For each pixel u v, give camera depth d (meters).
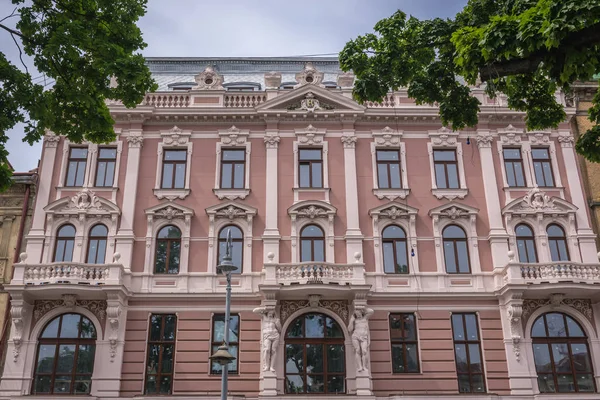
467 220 29.02
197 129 30.58
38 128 18.50
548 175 30.14
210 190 29.38
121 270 26.89
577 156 30.47
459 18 19.23
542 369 26.52
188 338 26.77
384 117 30.64
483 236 28.75
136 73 18.39
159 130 30.47
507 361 26.42
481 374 26.55
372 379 26.14
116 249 27.83
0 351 26.59
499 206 29.16
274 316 26.34
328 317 27.11
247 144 30.28
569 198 29.56
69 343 26.39
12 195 29.55
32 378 25.77
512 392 25.83
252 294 27.23
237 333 26.94
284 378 26.00
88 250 28.11
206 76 31.52
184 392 25.92
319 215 28.73
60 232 28.42
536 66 14.45
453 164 30.30
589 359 26.67
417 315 27.27
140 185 29.39
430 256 28.38
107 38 18.97
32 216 28.72
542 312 27.16
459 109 19.80
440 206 28.98
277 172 29.62
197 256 28.19
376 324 27.05
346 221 28.72
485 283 27.88
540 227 28.84
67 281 26.28
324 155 30.05
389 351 26.59
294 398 24.80
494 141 30.53
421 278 27.95
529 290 26.52
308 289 26.09
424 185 29.70
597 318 26.98
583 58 13.48
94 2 18.89
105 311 26.69
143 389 25.91
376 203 29.27
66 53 18.11
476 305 27.47
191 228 28.62
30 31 18.56
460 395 25.45
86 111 19.14
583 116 31.14
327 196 29.22
